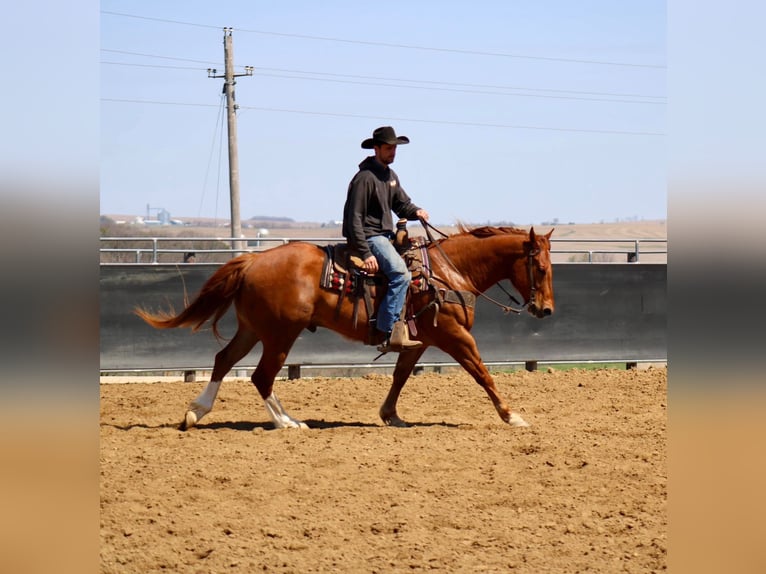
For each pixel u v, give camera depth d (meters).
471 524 7.41
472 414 12.91
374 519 7.56
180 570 6.30
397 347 11.23
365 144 11.48
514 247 11.61
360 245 11.14
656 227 123.44
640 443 10.48
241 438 10.82
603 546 6.87
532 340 18.02
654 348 18.53
